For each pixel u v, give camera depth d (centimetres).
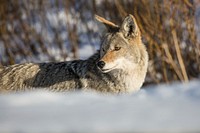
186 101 771
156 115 683
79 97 851
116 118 671
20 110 724
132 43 1464
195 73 2131
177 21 2108
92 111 714
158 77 2133
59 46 2550
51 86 1491
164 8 2098
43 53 2577
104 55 1417
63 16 2762
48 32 2712
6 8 2672
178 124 641
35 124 646
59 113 703
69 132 621
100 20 1511
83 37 2673
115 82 1446
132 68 1459
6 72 1534
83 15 2681
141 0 2142
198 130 627
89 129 629
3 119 673
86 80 1461
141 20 2123
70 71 1490
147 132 625
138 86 1489
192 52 2138
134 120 661
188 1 2102
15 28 2666
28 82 1505
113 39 1445
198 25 2222
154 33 2073
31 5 2739
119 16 2427
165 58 2062
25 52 2583
